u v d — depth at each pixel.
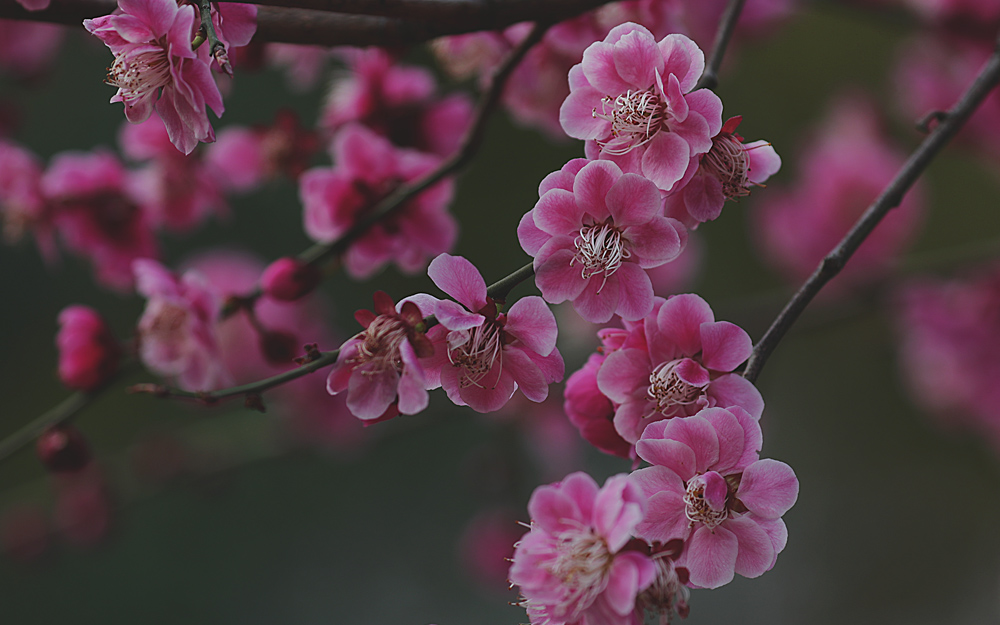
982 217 1.55
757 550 0.62
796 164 1.46
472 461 1.21
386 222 0.73
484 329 0.63
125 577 1.56
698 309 0.63
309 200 0.73
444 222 0.73
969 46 0.93
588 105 0.64
